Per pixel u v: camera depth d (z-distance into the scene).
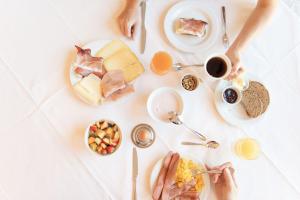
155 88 1.22
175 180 1.11
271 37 1.30
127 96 1.20
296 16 1.33
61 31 1.24
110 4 1.29
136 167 1.14
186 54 1.26
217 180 1.15
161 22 1.29
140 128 1.17
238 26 1.31
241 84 1.23
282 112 1.24
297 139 1.23
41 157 1.12
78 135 1.15
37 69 1.20
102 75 1.19
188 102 1.22
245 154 1.18
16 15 1.24
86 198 1.10
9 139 1.13
